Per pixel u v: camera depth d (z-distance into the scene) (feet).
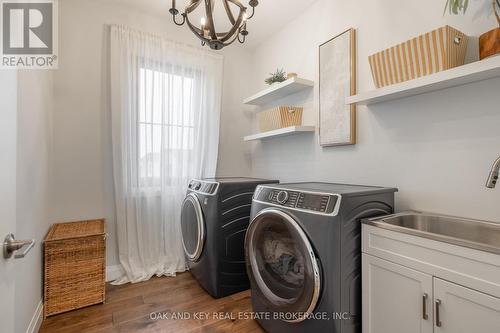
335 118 6.81
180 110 8.66
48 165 6.63
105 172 7.73
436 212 4.86
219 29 8.93
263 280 5.25
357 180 6.38
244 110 10.55
